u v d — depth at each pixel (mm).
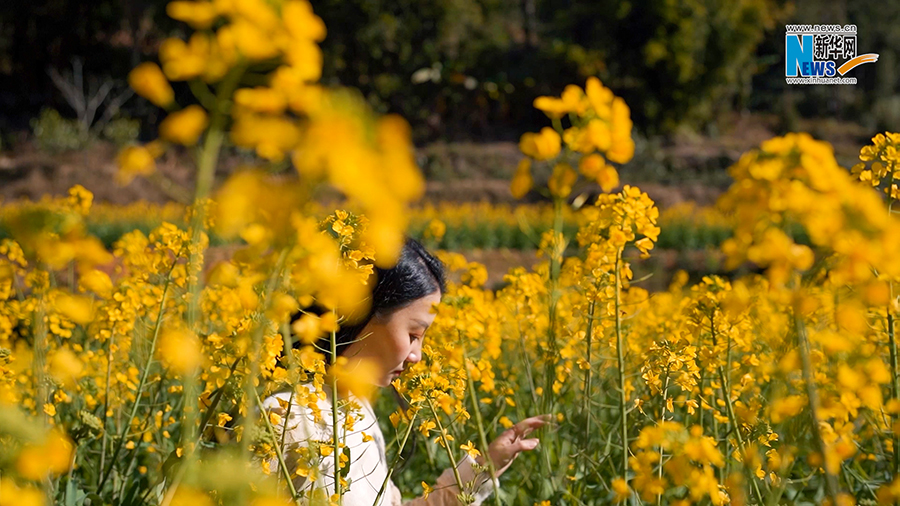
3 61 29891
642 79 28859
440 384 2221
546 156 1532
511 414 3961
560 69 29312
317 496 1769
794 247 1163
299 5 871
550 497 3006
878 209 1126
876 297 1199
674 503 1417
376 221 776
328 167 774
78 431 2807
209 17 867
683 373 2412
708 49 29000
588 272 2695
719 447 2822
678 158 26672
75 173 23297
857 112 33094
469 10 30016
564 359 3125
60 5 29609
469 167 26297
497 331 3242
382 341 2168
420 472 3654
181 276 2799
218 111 861
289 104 828
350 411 2051
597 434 3113
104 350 3324
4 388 2219
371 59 28656
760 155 1193
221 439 2025
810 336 1863
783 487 1686
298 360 1873
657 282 14945
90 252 1246
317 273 1187
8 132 27016
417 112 28734
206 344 1965
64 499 2617
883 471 3014
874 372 1519
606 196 2613
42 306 2283
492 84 28609
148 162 862
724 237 18672
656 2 27891
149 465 3232
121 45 30594
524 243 19094
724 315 2303
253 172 847
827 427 1491
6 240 3197
